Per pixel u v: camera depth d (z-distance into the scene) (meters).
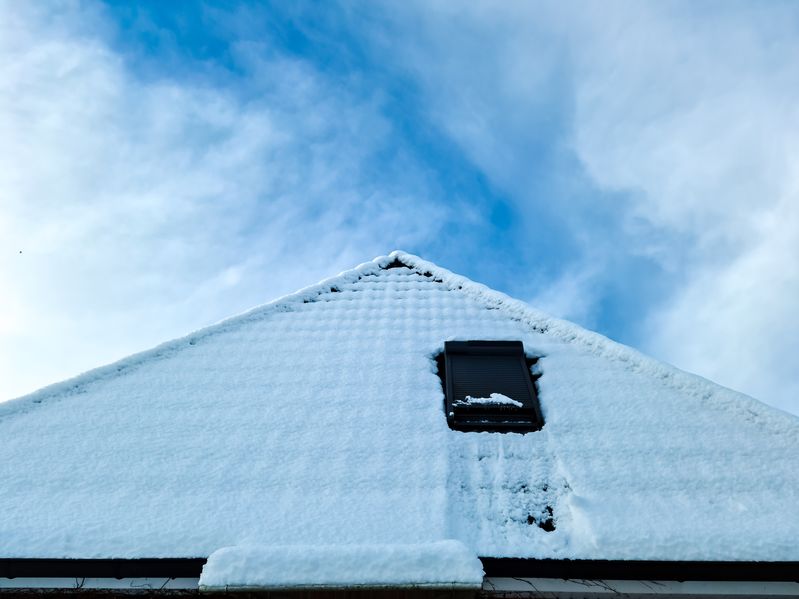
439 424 4.45
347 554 3.15
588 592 3.27
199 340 5.67
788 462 3.95
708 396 4.62
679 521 3.49
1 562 3.30
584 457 4.07
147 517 3.57
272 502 3.69
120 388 4.92
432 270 7.25
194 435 4.34
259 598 3.13
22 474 3.96
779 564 3.22
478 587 3.04
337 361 5.33
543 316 5.95
